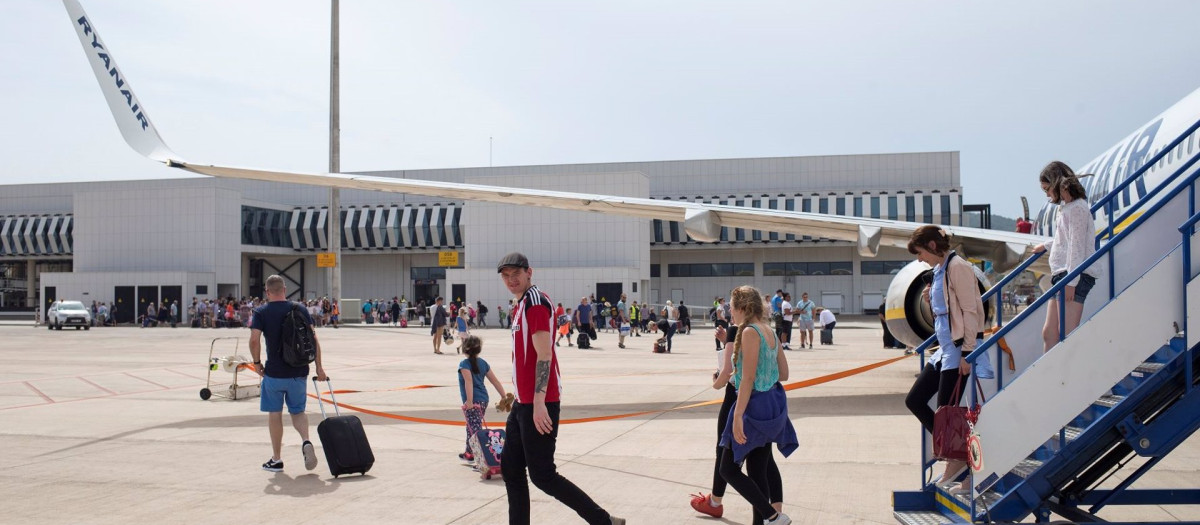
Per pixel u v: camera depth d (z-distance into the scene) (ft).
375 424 39.24
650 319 150.30
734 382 21.25
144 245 199.82
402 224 220.43
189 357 85.92
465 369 28.94
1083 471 21.76
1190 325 17.75
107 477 27.84
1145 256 19.76
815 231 49.39
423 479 27.35
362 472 27.84
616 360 80.69
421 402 48.01
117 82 50.98
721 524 21.89
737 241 211.41
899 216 200.64
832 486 25.54
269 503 24.25
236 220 203.82
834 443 32.60
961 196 198.59
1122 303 17.88
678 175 220.84
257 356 28.17
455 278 172.55
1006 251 43.50
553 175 174.91
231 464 29.99
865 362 73.97
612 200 48.70
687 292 220.23
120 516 22.88
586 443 33.58
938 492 21.31
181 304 186.91
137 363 78.18
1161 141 42.16
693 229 47.21
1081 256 20.34
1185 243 17.76
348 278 233.35
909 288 44.68
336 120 147.64
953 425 18.71
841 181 212.64
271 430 28.53
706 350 96.48
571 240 174.91
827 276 212.43
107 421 40.81
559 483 18.38
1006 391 18.26
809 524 21.52
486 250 178.09
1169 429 18.21
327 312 171.22
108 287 191.21
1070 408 17.97
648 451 31.83
